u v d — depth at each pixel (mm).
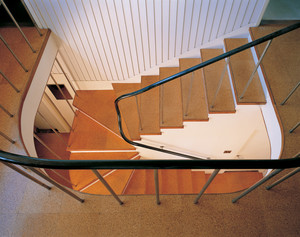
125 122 3092
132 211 1647
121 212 1649
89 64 3242
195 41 2949
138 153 3414
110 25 2725
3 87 2338
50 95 3908
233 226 1537
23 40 2740
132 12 2596
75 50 3061
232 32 2873
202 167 967
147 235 1549
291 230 1492
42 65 2676
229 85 2643
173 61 3178
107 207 1678
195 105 2682
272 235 1484
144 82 3279
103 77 3445
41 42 2705
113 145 3287
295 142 1957
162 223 1586
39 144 4531
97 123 3549
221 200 1649
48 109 4008
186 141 3150
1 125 2119
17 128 2109
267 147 3320
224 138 3109
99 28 2764
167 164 976
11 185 1818
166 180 3807
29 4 2596
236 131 2910
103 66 3258
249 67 2629
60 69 3355
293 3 3170
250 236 1490
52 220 1646
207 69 2807
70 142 3338
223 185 4031
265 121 2424
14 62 2541
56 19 2719
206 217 1587
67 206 1699
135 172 3693
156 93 3150
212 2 2553
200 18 2697
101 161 1001
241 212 1584
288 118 2078
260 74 2475
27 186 1811
